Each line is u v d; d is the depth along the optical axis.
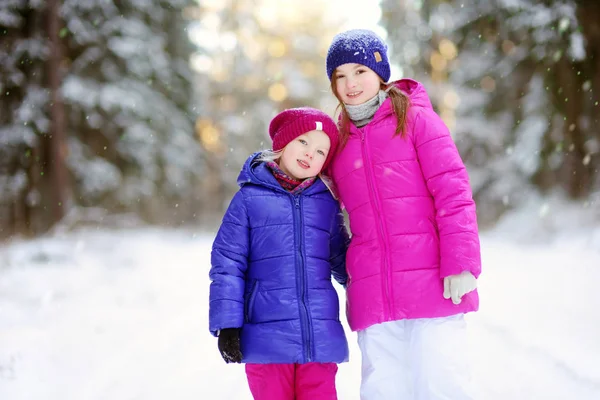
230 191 32.78
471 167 16.91
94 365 4.00
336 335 2.67
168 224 20.98
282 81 34.88
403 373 2.67
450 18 16.39
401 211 2.66
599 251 8.00
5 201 14.35
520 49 14.12
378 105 2.86
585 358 3.59
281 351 2.58
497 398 3.13
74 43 16.14
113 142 17.25
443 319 2.59
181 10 21.05
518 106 14.77
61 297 6.67
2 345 4.43
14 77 14.05
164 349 4.50
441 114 18.28
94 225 15.10
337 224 2.91
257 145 33.62
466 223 2.54
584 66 12.66
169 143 19.88
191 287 7.67
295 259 2.70
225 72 34.72
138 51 17.34
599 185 12.39
